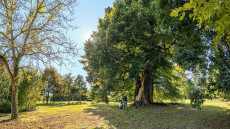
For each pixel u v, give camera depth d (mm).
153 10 15133
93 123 8977
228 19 2398
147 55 16312
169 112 12445
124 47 18828
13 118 10766
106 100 30734
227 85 6141
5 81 15922
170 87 21234
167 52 16578
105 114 12414
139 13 15641
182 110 13422
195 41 9008
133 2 18734
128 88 20938
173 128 7414
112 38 16828
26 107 16078
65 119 10375
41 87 19031
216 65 7113
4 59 9500
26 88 15812
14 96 11086
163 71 20531
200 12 2377
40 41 6574
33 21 7312
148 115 11391
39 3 7562
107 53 16844
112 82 19516
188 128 7254
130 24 16781
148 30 16953
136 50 18938
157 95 23516
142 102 17859
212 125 7445
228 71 6285
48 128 7898
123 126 8125
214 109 13781
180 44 12742
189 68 8430
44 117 11297
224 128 6773
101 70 20594
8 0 7770
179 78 21531
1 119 10672
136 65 15438
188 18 8711
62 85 44938
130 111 13922
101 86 25250
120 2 19984
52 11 6602
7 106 15672
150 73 17047
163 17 10680
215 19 2979
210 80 7117
